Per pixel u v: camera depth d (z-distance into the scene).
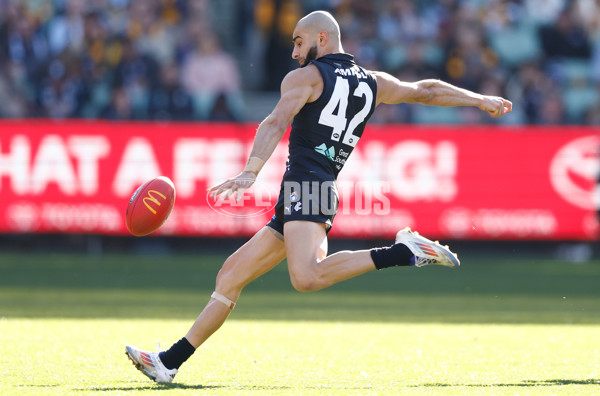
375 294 34.38
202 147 45.28
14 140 45.19
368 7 57.44
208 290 34.56
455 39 55.47
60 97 53.19
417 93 16.19
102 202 45.31
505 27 56.69
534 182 44.97
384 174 44.88
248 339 21.67
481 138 45.06
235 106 55.22
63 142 45.28
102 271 40.97
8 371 16.34
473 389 14.41
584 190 44.78
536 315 27.84
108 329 23.41
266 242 15.38
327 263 14.46
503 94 53.84
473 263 46.25
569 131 44.81
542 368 17.06
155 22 55.81
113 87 52.84
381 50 56.12
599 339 21.84
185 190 45.16
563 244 47.78
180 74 55.06
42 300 31.08
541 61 54.84
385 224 44.75
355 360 18.17
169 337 21.88
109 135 45.31
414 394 13.88
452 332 23.34
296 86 14.67
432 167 45.00
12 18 54.47
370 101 15.42
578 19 56.84
